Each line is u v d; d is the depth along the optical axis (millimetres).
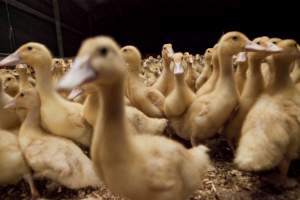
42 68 536
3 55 1341
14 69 1106
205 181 511
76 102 647
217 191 483
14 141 490
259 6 3314
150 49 3996
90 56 285
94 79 283
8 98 594
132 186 313
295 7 3072
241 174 527
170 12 3732
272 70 500
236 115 545
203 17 3740
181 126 622
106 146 310
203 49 3848
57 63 804
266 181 490
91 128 558
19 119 595
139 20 3816
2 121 582
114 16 3664
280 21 3252
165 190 320
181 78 599
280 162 456
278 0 3141
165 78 790
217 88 547
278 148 413
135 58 681
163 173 320
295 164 539
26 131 510
